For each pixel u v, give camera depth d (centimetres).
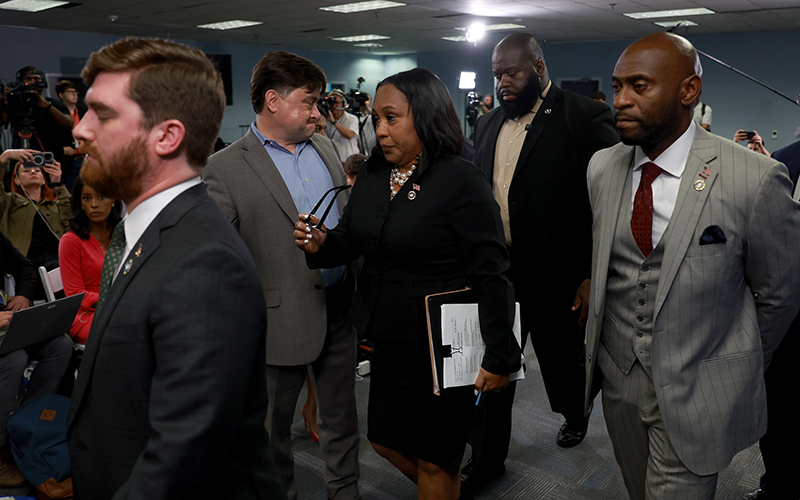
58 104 534
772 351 147
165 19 1034
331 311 199
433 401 159
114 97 85
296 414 296
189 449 78
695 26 1098
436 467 165
